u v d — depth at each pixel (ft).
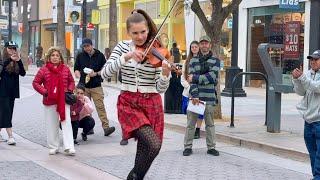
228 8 42.70
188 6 67.67
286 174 27.27
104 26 125.29
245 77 82.53
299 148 31.58
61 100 30.40
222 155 31.76
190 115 31.27
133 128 17.22
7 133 36.04
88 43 36.06
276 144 32.89
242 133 37.04
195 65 30.45
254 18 80.53
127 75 17.54
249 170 27.96
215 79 30.68
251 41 81.41
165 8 97.60
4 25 142.92
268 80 37.47
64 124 30.78
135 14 17.31
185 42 95.91
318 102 23.32
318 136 23.40
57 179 25.31
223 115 47.14
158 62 17.19
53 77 30.40
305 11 70.49
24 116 47.42
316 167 23.48
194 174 26.71
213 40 42.75
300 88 23.61
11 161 29.14
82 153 31.68
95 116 47.65
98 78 36.68
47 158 30.12
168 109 48.80
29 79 97.71
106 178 25.64
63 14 102.83
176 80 48.11
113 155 31.14
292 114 48.80
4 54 33.42
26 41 126.72
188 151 31.45
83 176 26.02
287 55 72.95
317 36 68.64
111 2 89.81
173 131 40.83
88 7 130.72
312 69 23.86
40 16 163.02
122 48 17.62
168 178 25.76
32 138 36.52
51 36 161.68
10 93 33.53
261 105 56.95
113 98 64.85
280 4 65.10
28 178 25.38
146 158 16.98
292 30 72.64
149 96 17.53
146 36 17.29
